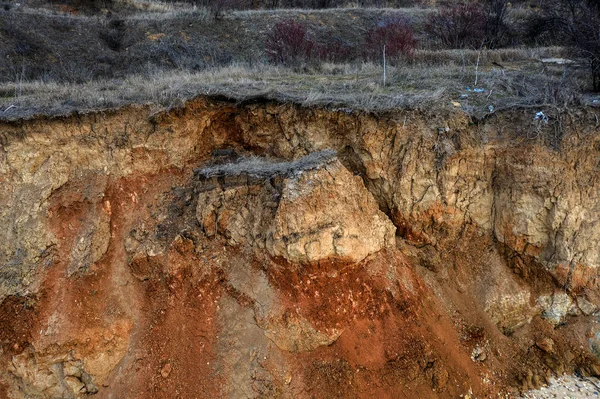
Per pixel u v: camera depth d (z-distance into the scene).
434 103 9.32
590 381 8.25
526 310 8.76
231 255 8.40
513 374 8.22
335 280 7.95
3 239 8.35
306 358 7.65
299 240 7.78
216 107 9.57
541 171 8.70
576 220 8.68
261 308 7.90
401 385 7.59
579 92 10.11
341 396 7.39
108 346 7.93
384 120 9.05
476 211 8.96
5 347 7.85
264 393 7.40
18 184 8.63
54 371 7.79
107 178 8.91
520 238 8.79
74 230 8.54
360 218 8.37
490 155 8.95
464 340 8.37
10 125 8.69
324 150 8.84
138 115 9.20
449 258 9.00
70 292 8.15
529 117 8.97
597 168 8.81
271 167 8.70
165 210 8.90
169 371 7.70
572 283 8.74
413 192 8.90
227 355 7.70
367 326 7.93
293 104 9.47
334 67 13.56
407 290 8.36
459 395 7.74
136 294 8.34
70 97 10.00
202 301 8.13
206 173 8.85
